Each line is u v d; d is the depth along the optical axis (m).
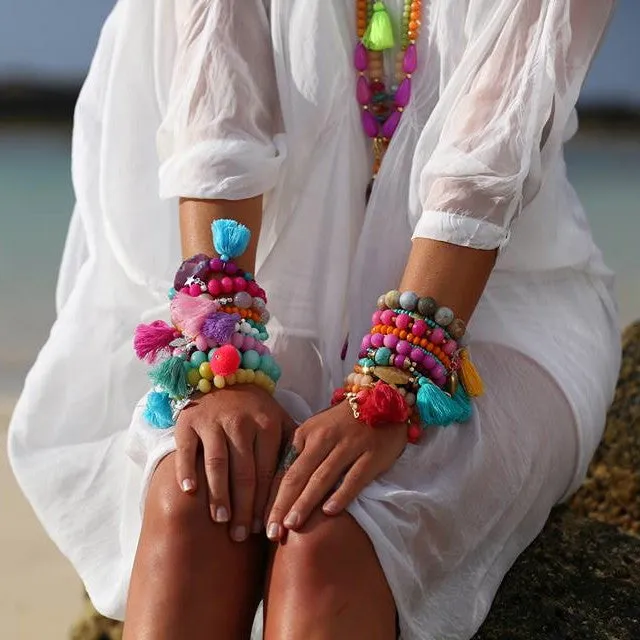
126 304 1.82
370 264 1.65
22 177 11.54
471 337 1.62
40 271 7.79
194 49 1.70
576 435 1.66
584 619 1.67
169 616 1.28
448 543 1.44
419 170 1.62
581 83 1.62
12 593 3.08
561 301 1.76
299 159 1.70
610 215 10.02
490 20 1.56
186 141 1.68
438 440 1.44
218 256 1.60
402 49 1.68
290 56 1.70
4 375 5.77
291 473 1.36
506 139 1.51
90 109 1.94
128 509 1.65
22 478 1.75
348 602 1.26
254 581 1.37
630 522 2.34
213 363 1.46
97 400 1.79
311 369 1.66
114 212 1.83
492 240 1.52
